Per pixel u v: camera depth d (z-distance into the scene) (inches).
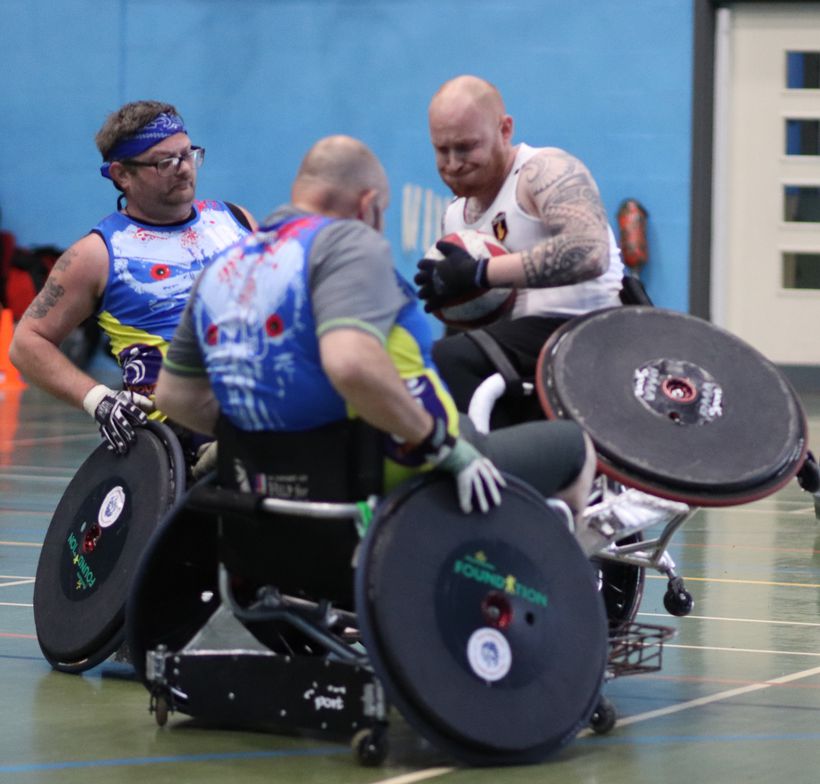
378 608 314.0
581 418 376.5
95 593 429.1
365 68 1673.2
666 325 404.5
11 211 1782.7
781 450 378.6
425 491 326.3
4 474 934.4
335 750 344.2
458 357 413.1
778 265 1614.2
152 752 341.7
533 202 403.2
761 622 519.2
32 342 455.8
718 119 1606.8
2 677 428.1
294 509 329.1
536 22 1624.0
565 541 341.1
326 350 314.5
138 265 461.4
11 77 1768.0
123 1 1727.4
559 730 331.0
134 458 437.1
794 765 330.3
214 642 369.4
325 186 338.3
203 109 1713.8
